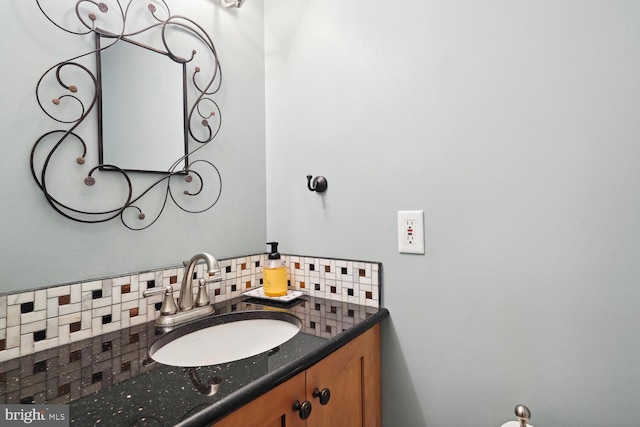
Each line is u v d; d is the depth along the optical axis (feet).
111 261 2.81
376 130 3.42
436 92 3.06
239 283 3.88
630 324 2.29
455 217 2.97
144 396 1.74
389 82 3.33
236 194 3.94
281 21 4.17
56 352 2.35
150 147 3.08
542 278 2.59
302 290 3.96
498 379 2.77
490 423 2.81
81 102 2.61
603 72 2.35
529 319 2.64
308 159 3.94
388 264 3.36
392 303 3.34
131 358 2.25
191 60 3.46
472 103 2.88
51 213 2.47
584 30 2.42
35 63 2.38
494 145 2.77
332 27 3.74
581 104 2.43
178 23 3.33
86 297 2.60
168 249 3.25
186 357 2.79
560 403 2.52
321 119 3.83
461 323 2.95
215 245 3.70
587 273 2.42
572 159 2.46
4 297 2.20
